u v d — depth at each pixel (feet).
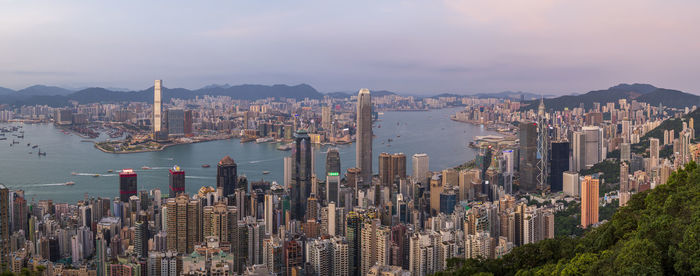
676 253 216.95
